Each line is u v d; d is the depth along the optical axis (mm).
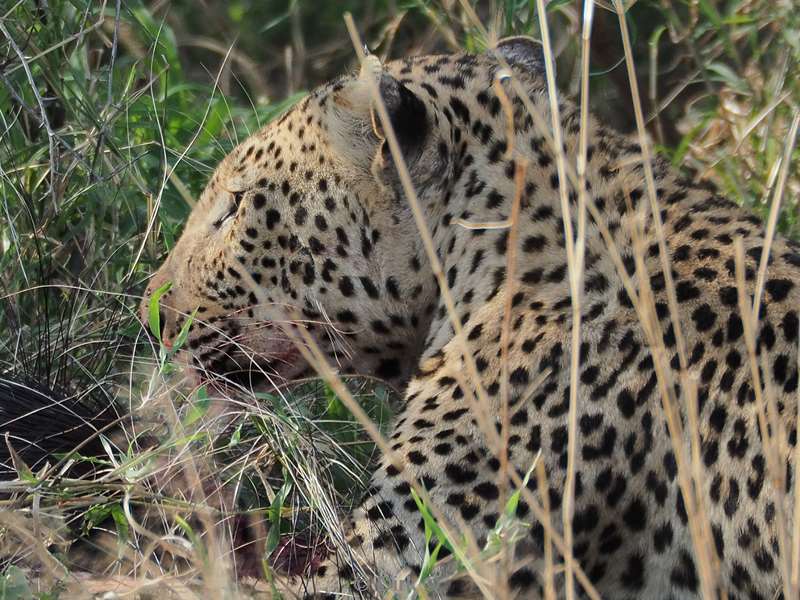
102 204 9961
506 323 6148
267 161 7898
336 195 7707
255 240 7910
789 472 6477
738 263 6113
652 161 7711
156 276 8422
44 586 7035
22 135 10352
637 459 6887
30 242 9969
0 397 8617
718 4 13328
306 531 8008
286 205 7820
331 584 7211
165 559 7625
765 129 11555
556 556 6887
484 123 7668
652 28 13328
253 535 7875
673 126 13109
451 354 7355
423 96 7637
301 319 7969
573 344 5977
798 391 6164
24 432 8453
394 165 7441
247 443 8352
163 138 9938
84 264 10062
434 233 7656
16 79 10469
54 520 7242
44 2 10586
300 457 7676
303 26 14688
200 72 14391
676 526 6832
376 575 6969
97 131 10203
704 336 6902
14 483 7121
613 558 6996
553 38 13055
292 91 13609
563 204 6113
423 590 6016
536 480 6879
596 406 6922
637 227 7023
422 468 7039
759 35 12867
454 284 7562
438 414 7164
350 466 8273
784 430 6547
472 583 6820
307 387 9258
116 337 9469
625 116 13188
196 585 6867
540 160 7547
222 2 14773
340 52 14492
